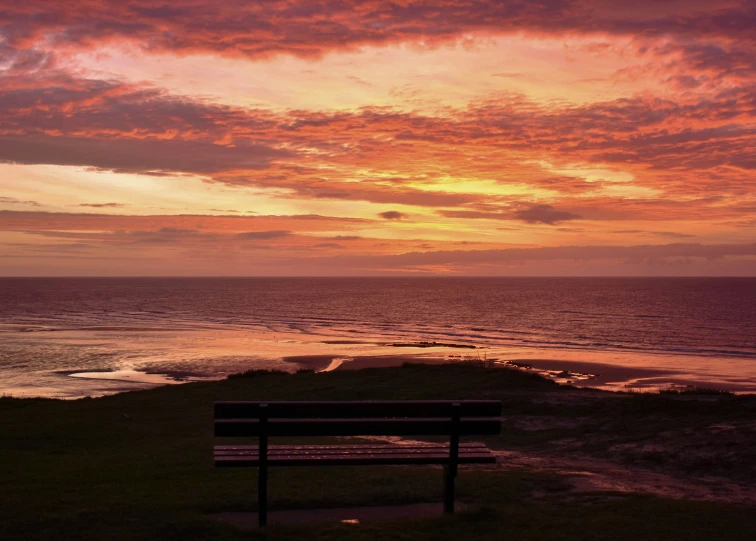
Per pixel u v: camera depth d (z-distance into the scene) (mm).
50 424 18250
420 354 61656
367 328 98500
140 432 17266
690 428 14391
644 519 7480
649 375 47562
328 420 7258
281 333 87750
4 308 145875
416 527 7059
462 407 7469
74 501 8336
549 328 97938
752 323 105375
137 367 51125
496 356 60469
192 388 26078
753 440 12602
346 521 7512
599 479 10469
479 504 8445
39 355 58344
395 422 7355
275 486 9516
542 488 9438
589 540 6652
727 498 9336
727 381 44531
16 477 10508
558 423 16812
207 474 10844
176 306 159750
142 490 9258
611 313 130500
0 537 6645
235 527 6934
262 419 7094
